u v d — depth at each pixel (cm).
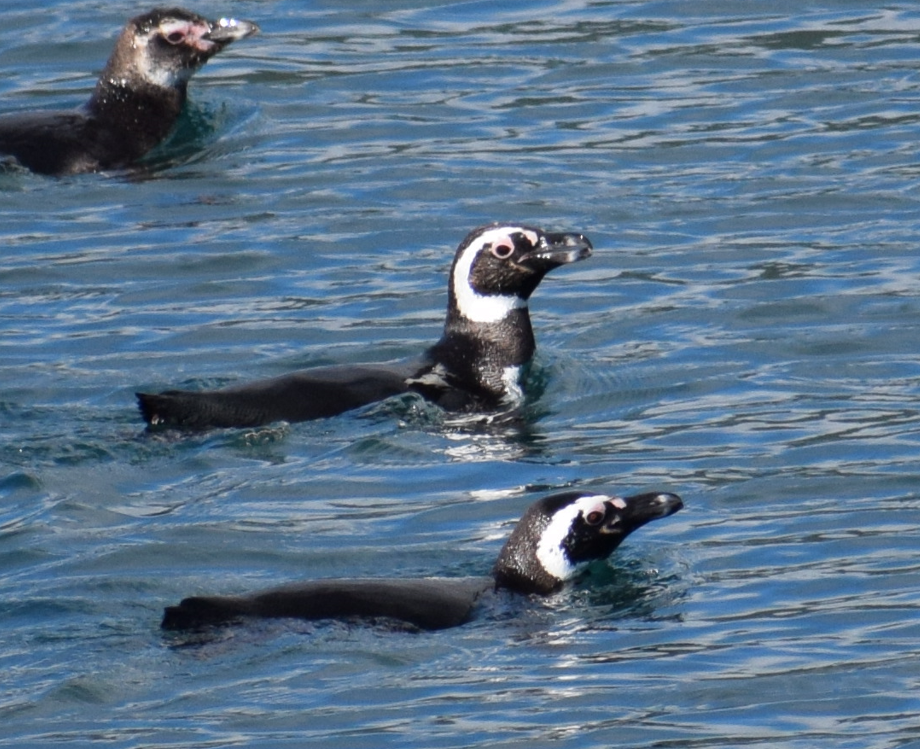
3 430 1684
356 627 1275
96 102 2508
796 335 1906
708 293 2025
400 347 1902
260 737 1150
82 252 2169
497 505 1548
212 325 1962
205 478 1595
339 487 1584
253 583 1397
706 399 1772
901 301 1975
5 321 1980
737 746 1136
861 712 1180
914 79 2617
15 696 1201
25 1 2970
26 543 1462
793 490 1557
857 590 1364
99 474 1600
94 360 1869
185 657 1240
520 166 2388
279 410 1694
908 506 1515
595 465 1631
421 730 1159
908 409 1719
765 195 2283
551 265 1834
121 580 1394
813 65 2680
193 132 2525
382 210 2272
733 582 1391
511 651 1269
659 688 1214
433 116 2553
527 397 1798
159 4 2956
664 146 2436
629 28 2833
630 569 1416
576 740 1146
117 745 1141
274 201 2312
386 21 2891
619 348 1902
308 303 2023
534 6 2936
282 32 2850
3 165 2395
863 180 2311
